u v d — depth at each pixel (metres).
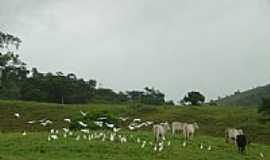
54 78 112.06
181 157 37.38
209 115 78.75
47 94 109.69
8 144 39.31
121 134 45.66
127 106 85.81
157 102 111.25
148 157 36.62
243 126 71.06
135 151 38.19
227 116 77.19
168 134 48.28
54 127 72.12
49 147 38.38
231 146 43.78
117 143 40.81
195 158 37.47
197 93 105.50
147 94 127.06
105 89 128.75
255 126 70.50
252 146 45.69
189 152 39.31
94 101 116.06
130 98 128.38
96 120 55.25
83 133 45.91
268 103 68.25
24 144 39.34
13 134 45.69
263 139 65.62
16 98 108.50
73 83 116.94
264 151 43.47
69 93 111.50
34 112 80.19
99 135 43.25
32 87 109.62
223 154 39.94
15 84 110.12
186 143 42.94
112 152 37.69
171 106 89.00
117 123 58.16
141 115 80.38
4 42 97.62
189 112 80.81
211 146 42.62
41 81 111.69
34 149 37.75
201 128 72.00
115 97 127.19
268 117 71.19
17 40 99.00
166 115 79.31
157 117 78.38
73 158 35.06
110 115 56.50
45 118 77.19
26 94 108.56
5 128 71.94
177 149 40.03
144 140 42.81
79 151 37.66
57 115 78.81
